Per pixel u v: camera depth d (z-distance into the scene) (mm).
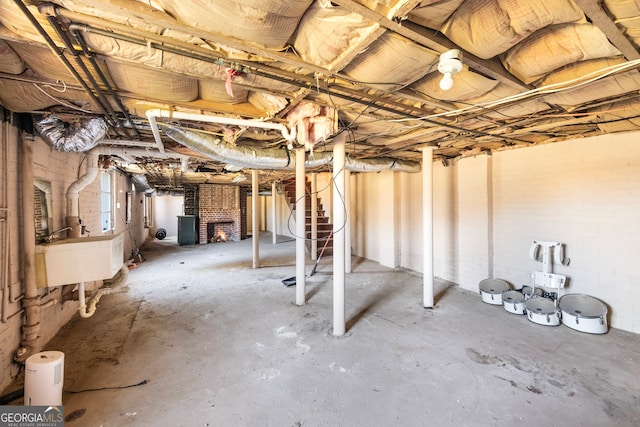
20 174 2232
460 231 4426
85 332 2881
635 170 2824
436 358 2412
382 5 1153
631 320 2852
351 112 2398
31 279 2234
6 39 1362
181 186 10023
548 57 1508
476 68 1598
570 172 3262
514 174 3779
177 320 3197
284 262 6340
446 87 1468
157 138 2561
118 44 1397
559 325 3027
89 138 2426
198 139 2666
